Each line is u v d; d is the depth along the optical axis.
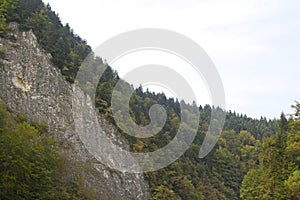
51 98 56.66
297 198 43.41
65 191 44.62
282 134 52.69
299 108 50.09
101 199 50.09
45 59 60.19
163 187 63.94
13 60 56.00
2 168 37.16
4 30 58.28
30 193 38.50
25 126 43.06
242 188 54.19
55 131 53.56
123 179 57.44
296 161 47.59
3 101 50.84
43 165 41.03
